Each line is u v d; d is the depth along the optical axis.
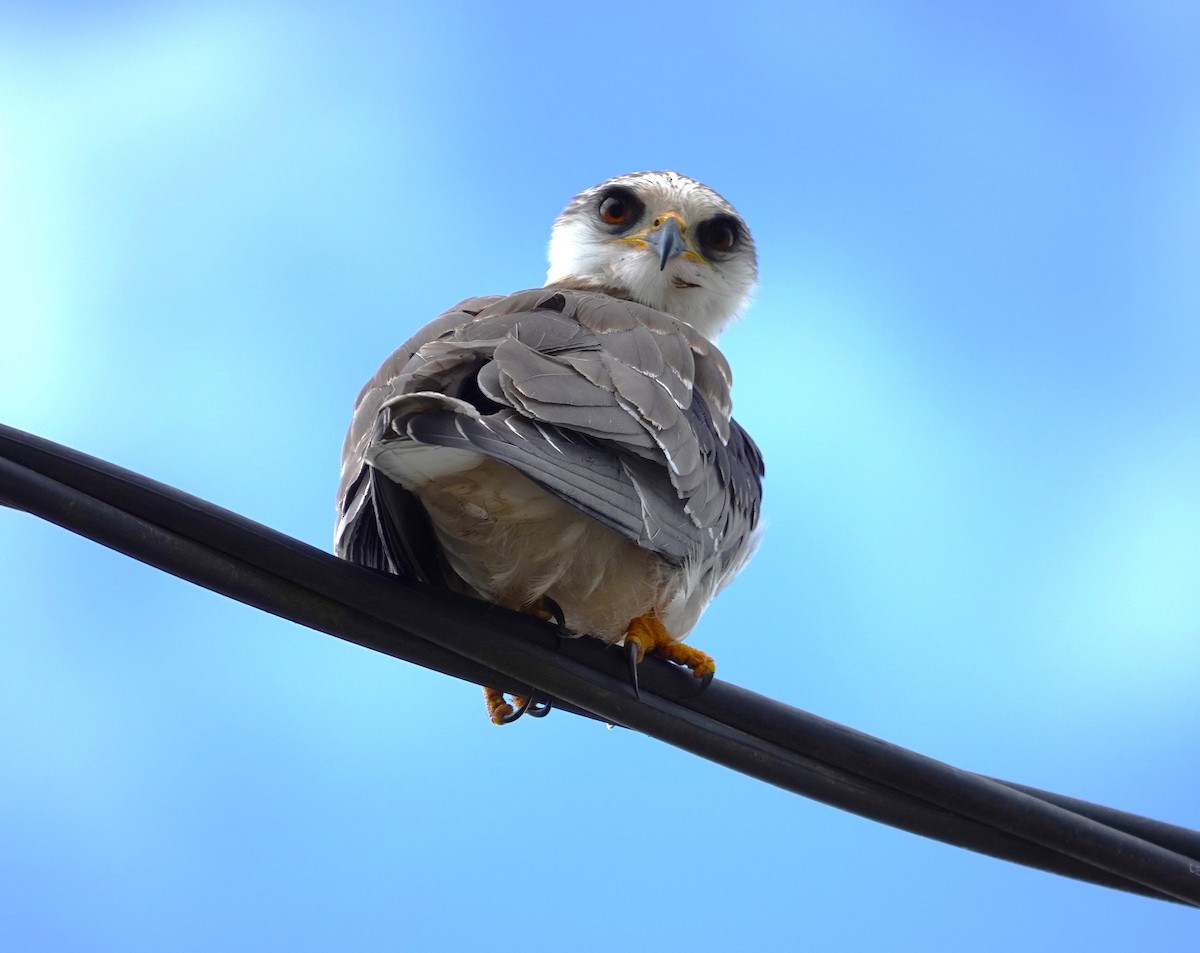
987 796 8.89
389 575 8.59
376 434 8.74
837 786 8.96
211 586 8.23
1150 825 9.11
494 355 8.98
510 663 8.73
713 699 9.00
